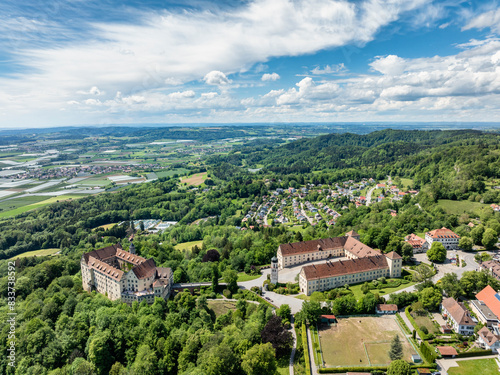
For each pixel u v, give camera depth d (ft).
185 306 640.58
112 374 491.31
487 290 608.60
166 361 503.61
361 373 463.83
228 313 630.33
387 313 610.24
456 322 540.52
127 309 631.97
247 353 463.42
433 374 453.99
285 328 572.51
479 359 481.87
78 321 598.34
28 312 634.02
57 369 487.61
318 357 498.28
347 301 618.03
